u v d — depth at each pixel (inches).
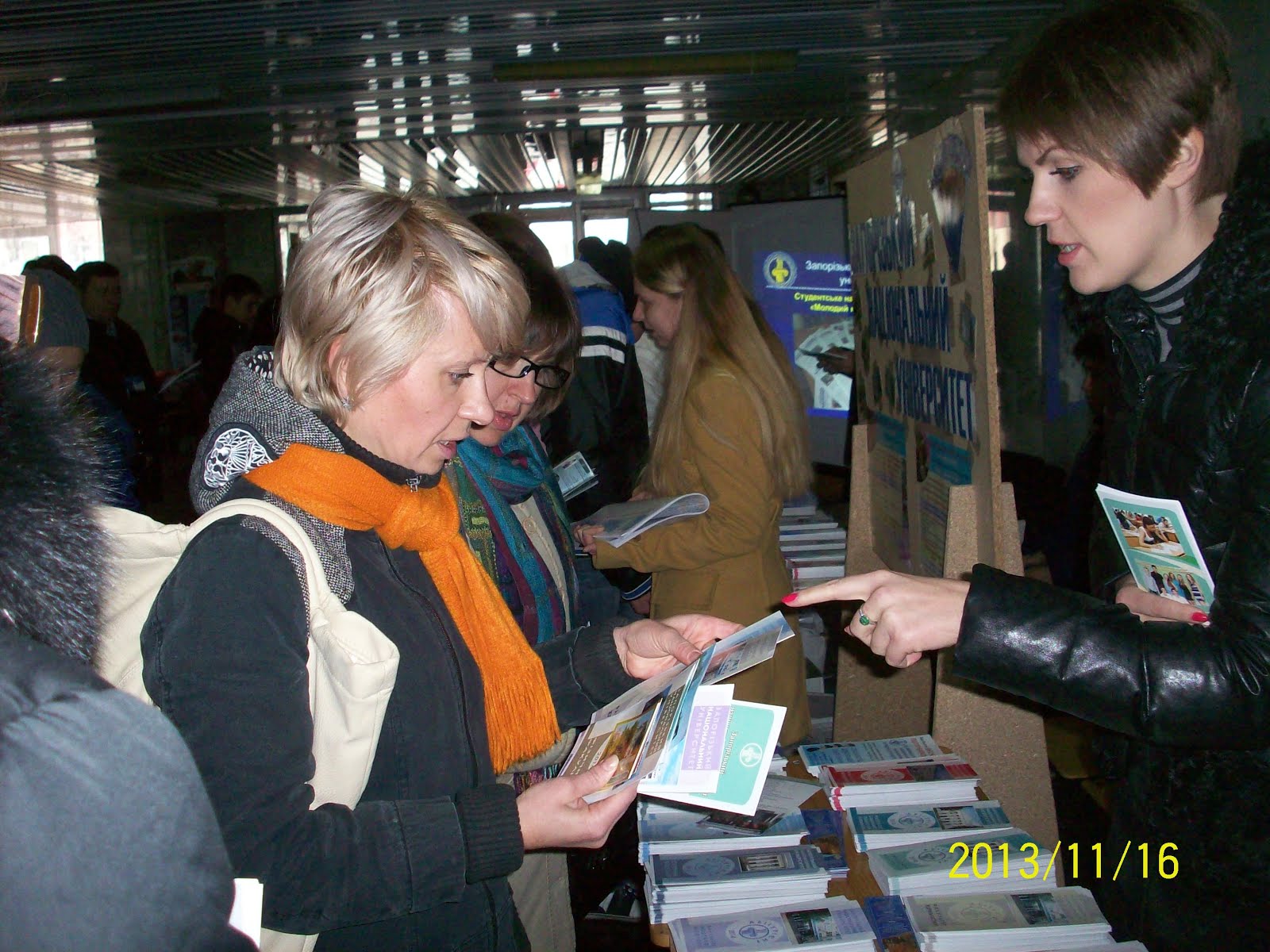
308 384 37.1
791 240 199.5
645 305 94.8
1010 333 187.3
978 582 43.0
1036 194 43.3
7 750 17.9
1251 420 38.1
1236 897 43.3
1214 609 39.4
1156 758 45.7
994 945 47.4
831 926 49.4
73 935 17.7
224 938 19.4
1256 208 38.4
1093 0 117.4
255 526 34.0
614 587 113.1
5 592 20.1
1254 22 98.5
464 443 61.1
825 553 119.7
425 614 40.2
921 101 187.3
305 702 33.6
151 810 18.6
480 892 41.4
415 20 126.5
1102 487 45.7
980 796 60.7
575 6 124.4
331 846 33.0
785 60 150.6
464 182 303.1
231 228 343.9
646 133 226.1
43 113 159.9
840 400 200.2
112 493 24.7
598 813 38.3
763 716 47.9
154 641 32.6
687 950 47.6
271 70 145.8
